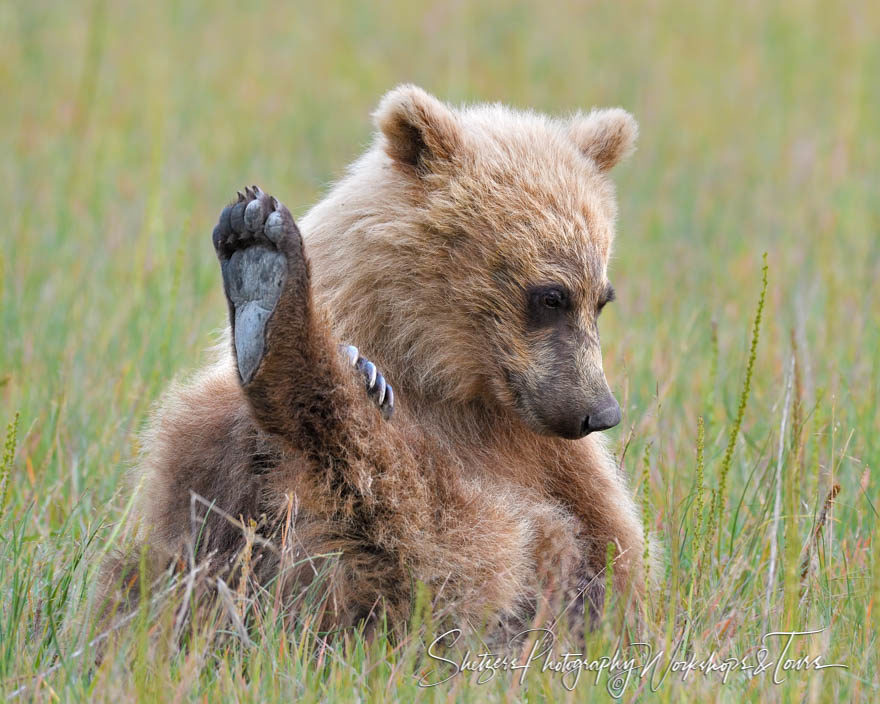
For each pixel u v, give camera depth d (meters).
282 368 8.42
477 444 10.32
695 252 22.00
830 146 29.42
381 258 10.01
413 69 35.38
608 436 13.09
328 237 10.25
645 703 8.38
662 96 33.84
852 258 20.97
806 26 39.69
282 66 35.41
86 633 8.91
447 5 42.34
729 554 10.71
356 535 9.21
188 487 9.77
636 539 10.59
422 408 10.19
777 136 30.64
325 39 38.19
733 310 17.70
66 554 10.20
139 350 15.06
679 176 27.50
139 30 36.84
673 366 14.66
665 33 39.75
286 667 8.56
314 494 8.93
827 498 10.43
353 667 8.50
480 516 9.40
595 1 43.38
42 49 33.69
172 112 30.03
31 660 8.72
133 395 13.47
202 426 9.88
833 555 10.61
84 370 14.68
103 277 18.55
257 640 9.01
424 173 10.27
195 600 8.95
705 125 31.53
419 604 8.67
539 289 9.97
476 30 40.03
